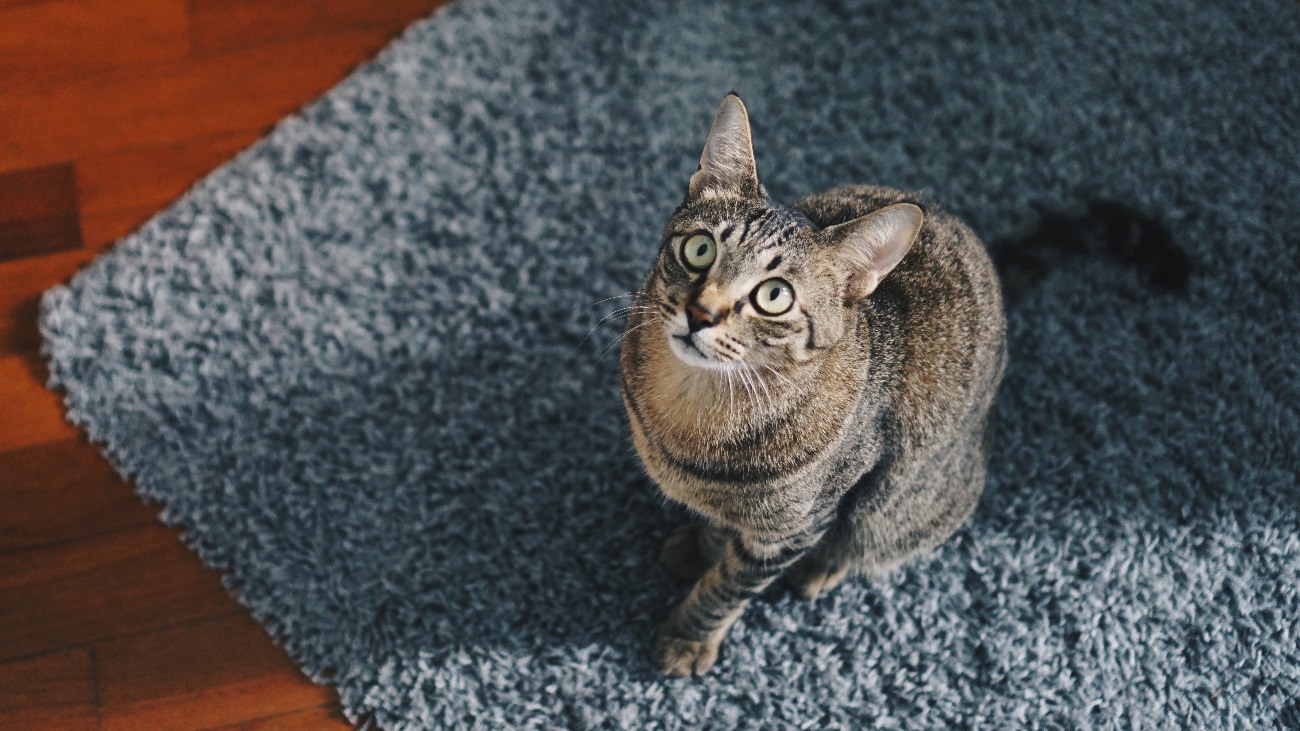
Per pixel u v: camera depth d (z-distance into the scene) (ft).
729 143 3.65
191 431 5.19
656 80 5.98
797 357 3.65
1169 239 5.30
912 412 4.06
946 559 5.04
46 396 5.24
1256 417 5.26
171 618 4.84
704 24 6.12
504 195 5.71
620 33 6.07
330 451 5.16
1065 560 5.02
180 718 4.66
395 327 5.44
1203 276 5.55
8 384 5.23
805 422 3.77
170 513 5.01
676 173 5.76
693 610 4.54
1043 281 5.49
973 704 4.76
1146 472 5.17
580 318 5.47
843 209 4.29
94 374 5.24
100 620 4.82
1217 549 5.01
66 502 5.04
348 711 4.68
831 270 3.60
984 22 6.13
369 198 5.67
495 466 5.16
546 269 5.56
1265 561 4.99
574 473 5.16
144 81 5.90
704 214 3.66
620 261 5.57
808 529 4.08
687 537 4.97
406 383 5.31
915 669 4.83
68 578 4.89
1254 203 5.66
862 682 4.79
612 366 5.39
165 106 5.85
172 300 5.41
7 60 5.88
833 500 4.06
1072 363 5.42
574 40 6.05
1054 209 5.35
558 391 5.33
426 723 4.65
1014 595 4.95
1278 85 5.97
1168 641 4.87
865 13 6.14
